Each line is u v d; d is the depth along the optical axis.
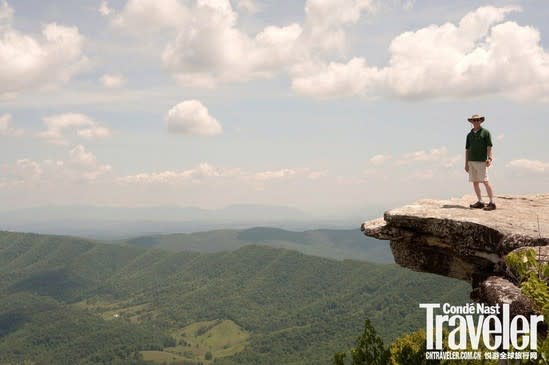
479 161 16.27
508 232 13.06
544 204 17.30
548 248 11.26
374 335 21.19
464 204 17.72
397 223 16.66
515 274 11.42
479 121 16.27
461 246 14.72
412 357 19.22
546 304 7.91
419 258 17.02
